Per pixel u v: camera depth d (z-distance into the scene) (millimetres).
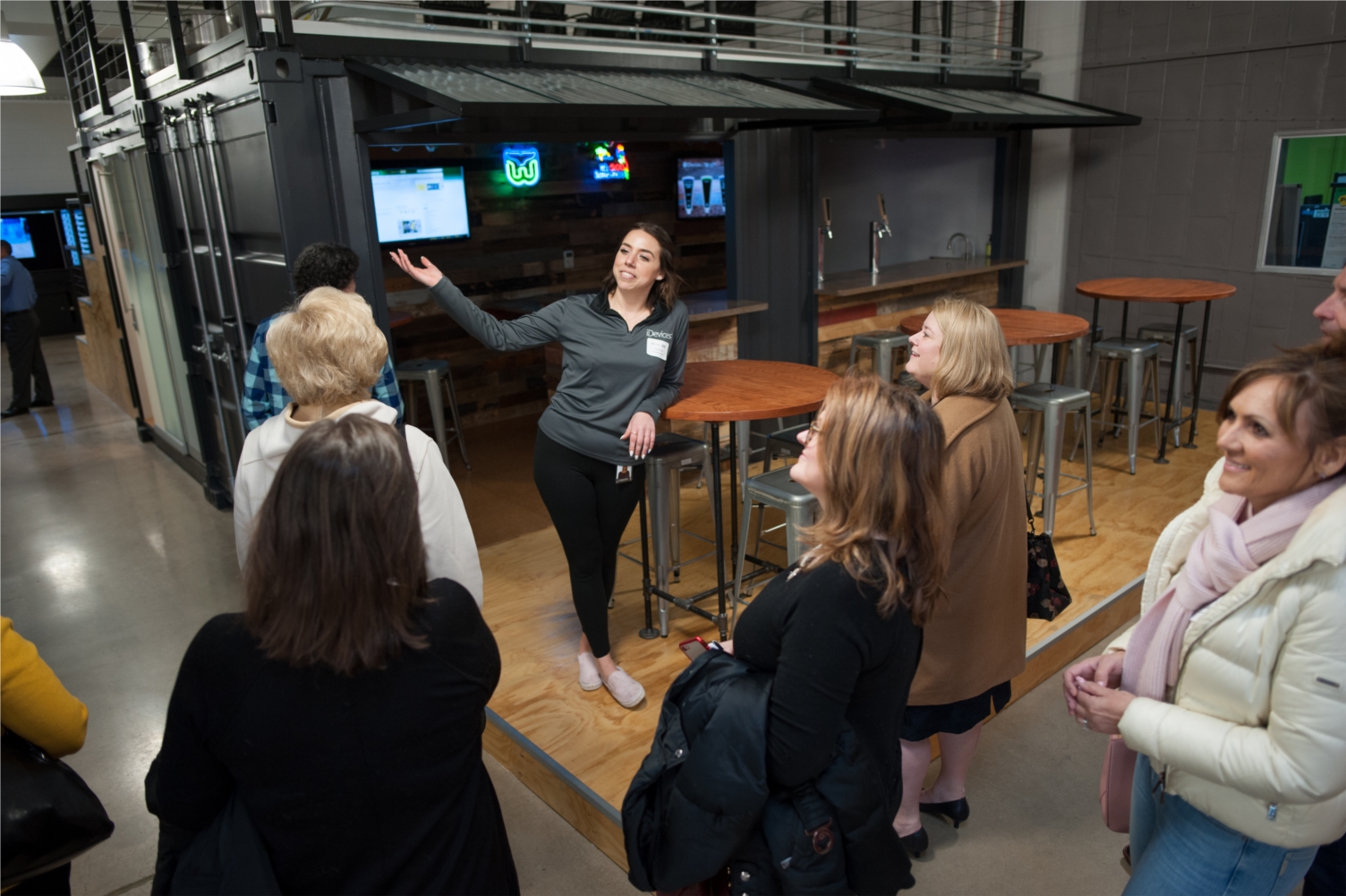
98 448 6156
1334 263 5188
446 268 5852
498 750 2670
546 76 3643
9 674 1190
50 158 11516
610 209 6648
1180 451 5020
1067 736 2689
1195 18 5449
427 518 1613
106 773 2680
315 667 1036
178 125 4055
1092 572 3479
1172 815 1338
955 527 1876
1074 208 6293
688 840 1271
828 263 6934
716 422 2705
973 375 1905
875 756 1306
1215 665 1207
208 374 4652
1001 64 5914
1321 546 1064
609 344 2514
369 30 3363
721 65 4512
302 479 1015
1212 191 5605
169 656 3359
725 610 3010
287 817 1070
